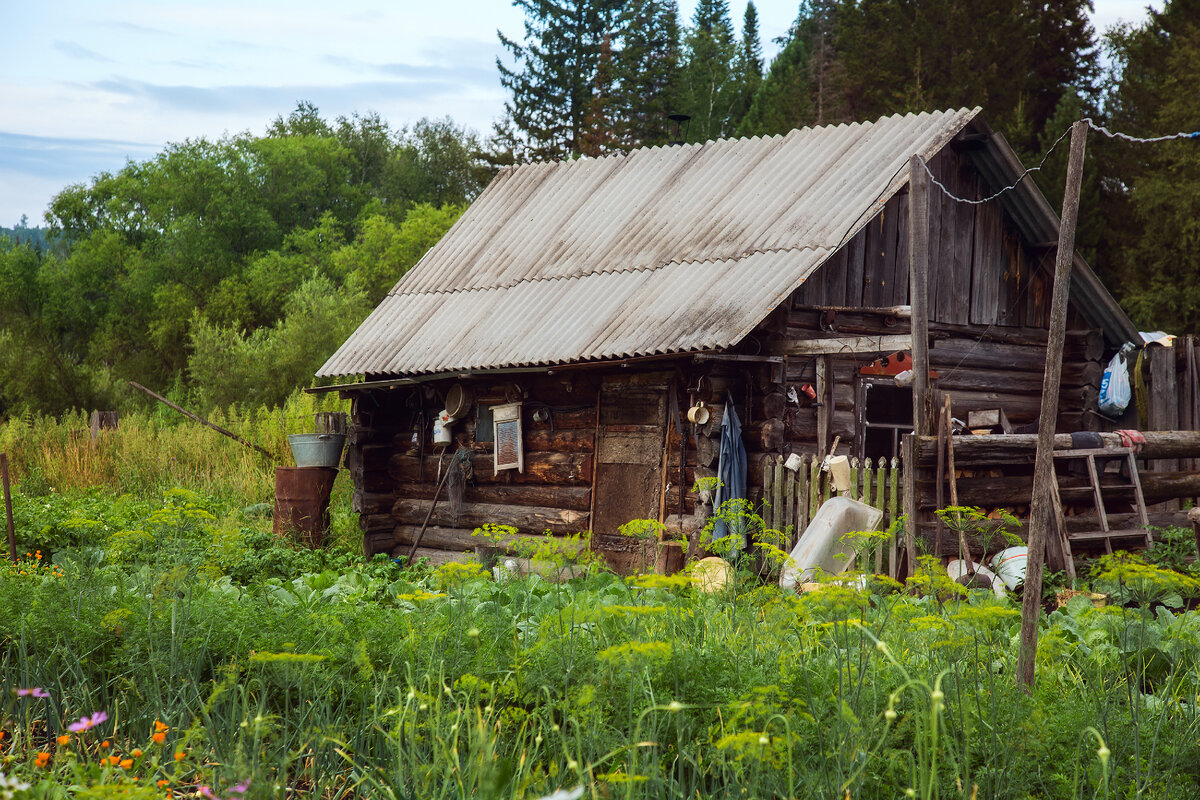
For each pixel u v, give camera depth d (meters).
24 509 11.77
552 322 12.09
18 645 5.40
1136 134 27.70
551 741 4.24
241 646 5.27
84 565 6.65
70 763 3.86
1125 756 4.15
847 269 11.52
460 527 13.27
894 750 3.95
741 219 12.14
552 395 12.36
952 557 8.77
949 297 12.36
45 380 34.12
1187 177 25.31
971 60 30.62
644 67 44.94
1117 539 9.37
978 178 12.62
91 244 44.38
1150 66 28.92
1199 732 4.32
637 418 11.38
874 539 6.28
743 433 10.75
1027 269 13.13
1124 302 25.27
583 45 44.91
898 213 12.00
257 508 15.77
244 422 20.66
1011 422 12.99
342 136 56.66
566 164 15.88
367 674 4.65
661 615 5.12
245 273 41.88
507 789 3.72
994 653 4.93
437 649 4.99
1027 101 29.62
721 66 49.31
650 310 11.20
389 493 14.16
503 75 45.19
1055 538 8.77
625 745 3.83
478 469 13.00
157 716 4.64
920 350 8.88
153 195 44.25
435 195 53.75
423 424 13.68
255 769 3.63
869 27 34.91
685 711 4.26
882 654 4.69
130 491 17.39
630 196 14.03
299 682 4.55
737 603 5.72
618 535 11.38
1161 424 12.77
